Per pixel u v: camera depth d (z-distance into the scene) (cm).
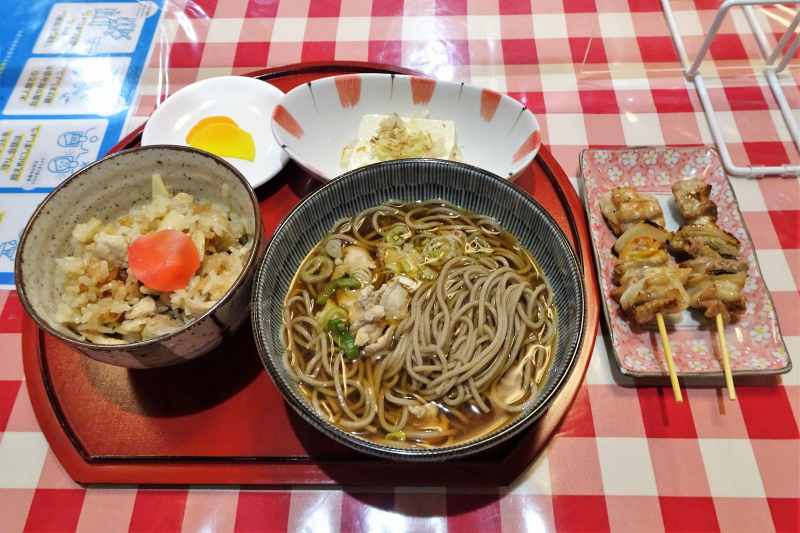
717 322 32
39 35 49
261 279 29
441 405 30
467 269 33
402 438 29
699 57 43
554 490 29
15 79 46
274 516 29
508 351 31
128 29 49
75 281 31
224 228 32
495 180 32
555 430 30
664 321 34
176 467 29
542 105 44
